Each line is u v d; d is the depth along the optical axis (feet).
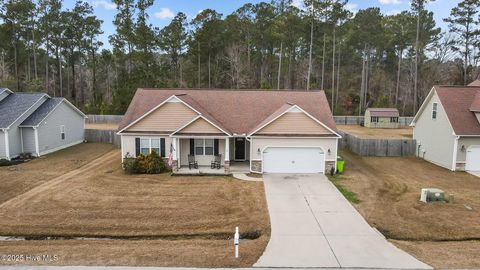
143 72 170.30
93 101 180.86
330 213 49.47
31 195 57.21
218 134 72.59
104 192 59.11
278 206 52.29
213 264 33.96
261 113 81.87
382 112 149.07
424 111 90.74
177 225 45.42
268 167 73.15
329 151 72.23
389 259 35.45
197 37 178.19
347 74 217.97
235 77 181.06
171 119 76.18
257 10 192.85
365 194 58.80
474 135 75.41
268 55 205.87
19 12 171.01
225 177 69.31
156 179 67.72
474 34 159.74
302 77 212.23
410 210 50.96
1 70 169.58
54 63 213.46
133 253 36.14
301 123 72.23
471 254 36.63
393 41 196.44
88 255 35.58
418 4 149.28
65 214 48.96
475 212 50.08
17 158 86.48
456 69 181.98
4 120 85.40
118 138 105.91
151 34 172.14
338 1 159.22
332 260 35.29
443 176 72.38
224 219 47.34
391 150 95.35
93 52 202.59
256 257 35.68
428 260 35.09
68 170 74.90
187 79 196.34
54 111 96.37
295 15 166.81
